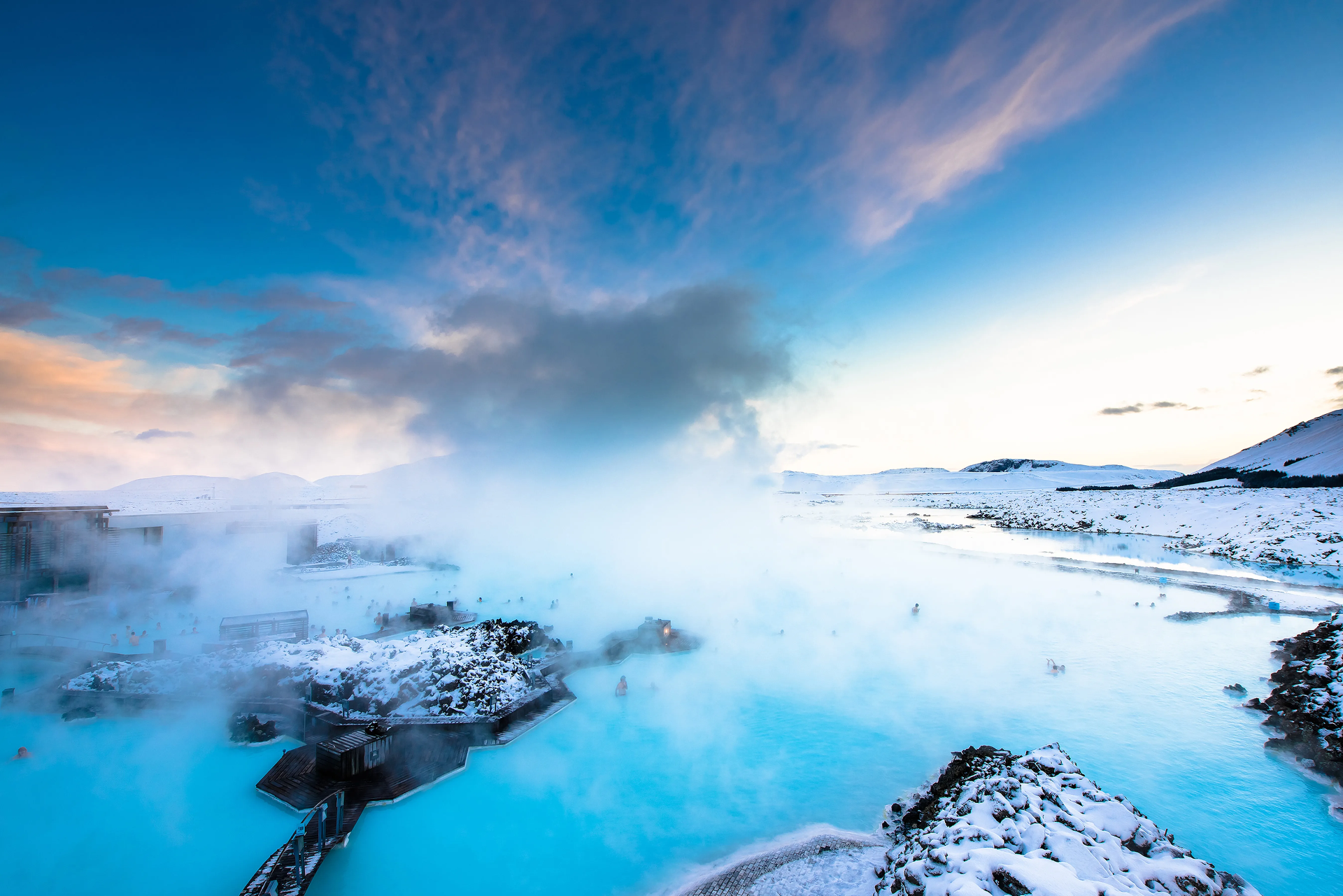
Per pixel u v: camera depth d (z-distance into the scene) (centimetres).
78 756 2277
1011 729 2689
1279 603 4706
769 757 2452
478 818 1994
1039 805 1505
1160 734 2589
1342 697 2384
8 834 1836
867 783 2248
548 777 2258
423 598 5144
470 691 2698
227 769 2202
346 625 4166
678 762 2402
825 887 1625
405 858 1786
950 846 1376
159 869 1686
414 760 2256
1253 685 3103
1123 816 1458
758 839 1902
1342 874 1697
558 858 1803
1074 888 1155
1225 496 10431
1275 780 2184
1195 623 4319
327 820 1877
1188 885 1230
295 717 2520
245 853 1758
